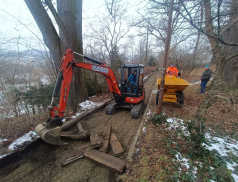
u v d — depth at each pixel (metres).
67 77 3.25
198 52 10.13
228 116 4.10
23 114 4.49
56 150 3.09
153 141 3.13
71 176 2.41
